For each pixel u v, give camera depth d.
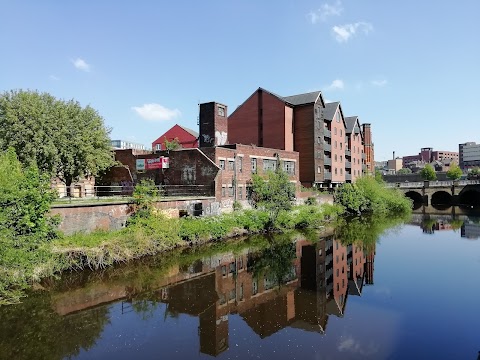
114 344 11.97
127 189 39.09
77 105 33.06
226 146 37.91
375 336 12.46
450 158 173.75
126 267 21.41
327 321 13.78
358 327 13.24
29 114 28.41
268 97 52.03
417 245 29.75
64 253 19.02
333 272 21.36
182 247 26.08
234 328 13.20
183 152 35.88
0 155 19.45
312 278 20.11
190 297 16.73
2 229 15.89
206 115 41.88
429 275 20.52
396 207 58.97
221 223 30.20
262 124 52.41
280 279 19.89
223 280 19.44
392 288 18.08
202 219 29.78
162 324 13.62
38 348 11.73
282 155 44.09
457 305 15.49
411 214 53.38
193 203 30.95
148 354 11.27
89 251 19.97
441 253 26.64
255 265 22.78
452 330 12.88
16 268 16.16
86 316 14.35
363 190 54.91
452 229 38.41
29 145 27.55
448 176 107.44
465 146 153.25
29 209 17.88
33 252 17.62
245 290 17.88
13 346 11.88
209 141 41.53
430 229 38.31
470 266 22.55
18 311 14.77
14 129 27.66
